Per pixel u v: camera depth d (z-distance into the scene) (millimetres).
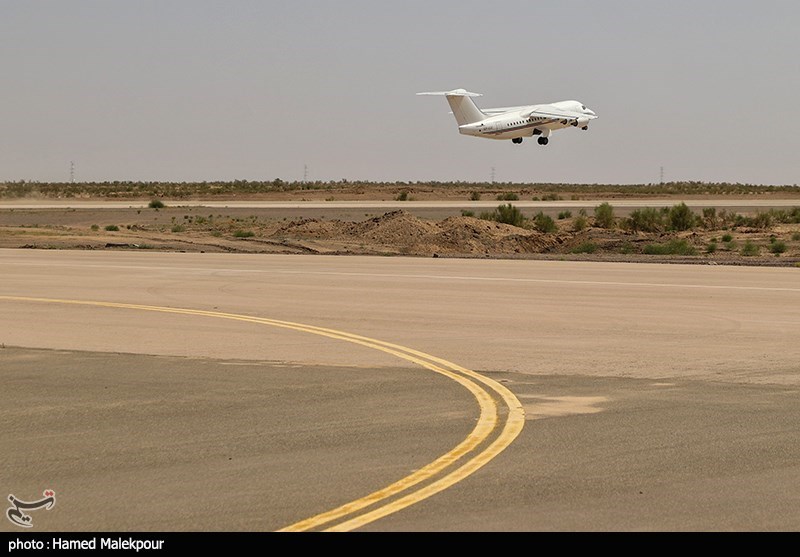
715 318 45406
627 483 18844
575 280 64125
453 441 22328
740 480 19094
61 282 61812
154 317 45594
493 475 19375
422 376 30906
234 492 18188
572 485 18672
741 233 135125
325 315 46562
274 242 114562
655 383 29703
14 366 32656
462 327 42562
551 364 33250
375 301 52281
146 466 20141
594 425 23969
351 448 21688
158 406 26281
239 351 35969
